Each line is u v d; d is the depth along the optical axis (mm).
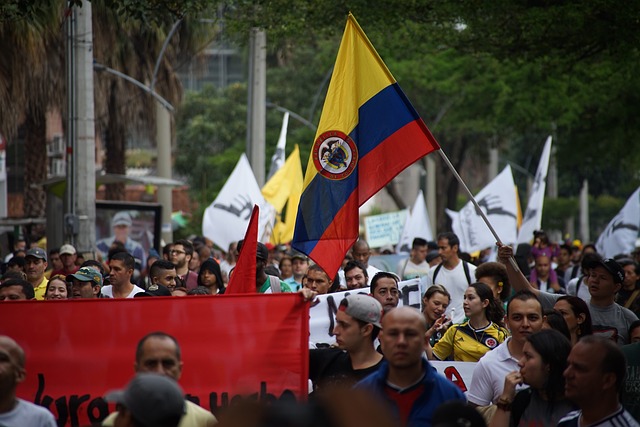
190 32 59406
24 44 42875
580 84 57031
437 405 13078
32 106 56688
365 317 15219
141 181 48031
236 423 7824
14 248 51469
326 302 20312
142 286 37062
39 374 16406
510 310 16438
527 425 14477
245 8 36594
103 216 44844
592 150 66438
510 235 45500
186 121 109938
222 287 26938
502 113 62969
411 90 74312
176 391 10383
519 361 15906
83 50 36469
